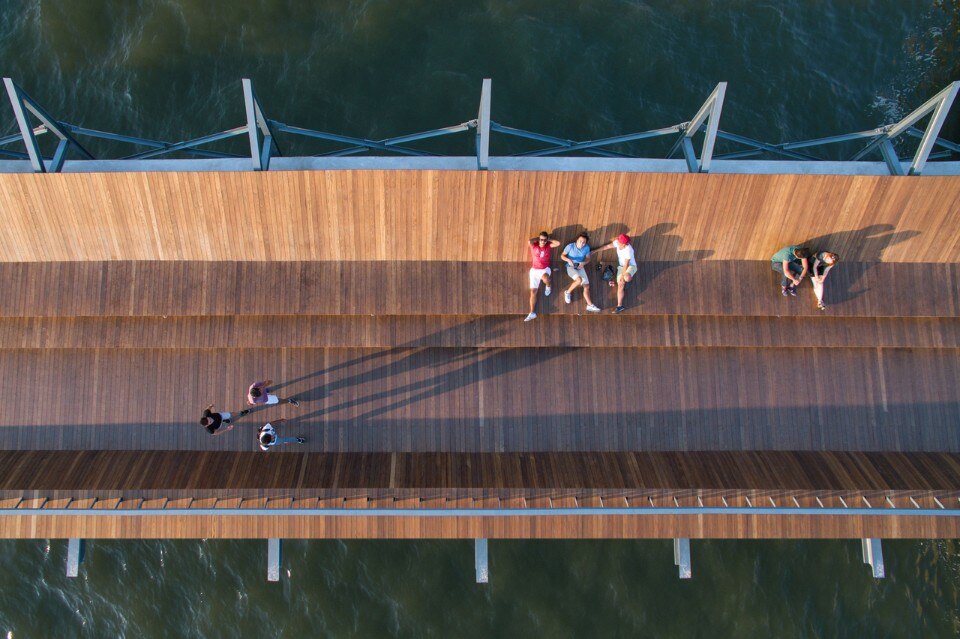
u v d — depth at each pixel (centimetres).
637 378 1464
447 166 1259
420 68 1758
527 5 1795
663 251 1354
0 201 1245
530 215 1293
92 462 1381
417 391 1457
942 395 1459
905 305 1371
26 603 1684
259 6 1781
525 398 1458
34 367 1446
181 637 1664
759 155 1722
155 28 1766
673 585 1655
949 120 1731
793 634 1628
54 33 1750
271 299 1355
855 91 1750
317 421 1445
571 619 1639
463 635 1636
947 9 1758
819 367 1470
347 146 1717
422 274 1362
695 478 1366
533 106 1736
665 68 1755
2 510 1205
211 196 1257
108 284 1349
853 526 1356
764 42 1773
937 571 1655
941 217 1292
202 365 1451
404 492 1353
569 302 1377
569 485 1341
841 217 1299
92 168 1245
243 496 1344
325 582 1672
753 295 1375
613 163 1256
